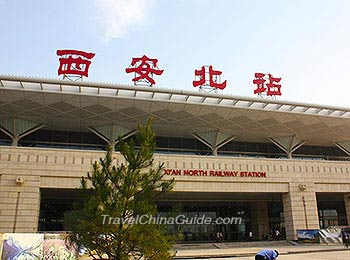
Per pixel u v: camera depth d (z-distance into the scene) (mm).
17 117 33750
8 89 28891
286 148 42156
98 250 11289
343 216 43469
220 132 38906
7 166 26766
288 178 33438
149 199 11664
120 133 36500
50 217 35438
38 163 27453
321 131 40438
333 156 45312
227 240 39188
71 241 11688
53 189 28531
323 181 34406
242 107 34000
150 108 33250
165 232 11539
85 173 28141
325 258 19547
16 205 26156
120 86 30234
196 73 33531
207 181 31203
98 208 11188
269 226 40969
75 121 35156
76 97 30656
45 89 29516
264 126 38219
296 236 31922
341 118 37406
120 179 11711
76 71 29844
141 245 10781
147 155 12164
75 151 28438
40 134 36719
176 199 37719
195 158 31422
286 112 35312
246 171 32500
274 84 35281
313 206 33250
